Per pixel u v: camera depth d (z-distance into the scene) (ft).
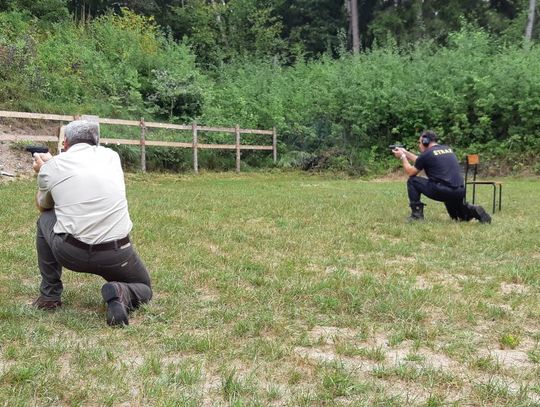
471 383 8.27
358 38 114.11
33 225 22.09
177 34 113.60
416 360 9.19
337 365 8.79
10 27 67.46
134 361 8.96
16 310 11.42
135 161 54.95
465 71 69.77
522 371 8.79
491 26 110.93
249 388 7.84
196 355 9.34
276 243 19.77
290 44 121.19
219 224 23.91
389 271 15.80
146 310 11.59
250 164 68.49
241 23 114.93
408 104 69.82
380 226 23.93
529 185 52.34
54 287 11.85
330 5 125.90
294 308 12.04
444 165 25.22
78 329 10.49
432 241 20.85
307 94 74.28
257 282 14.17
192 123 60.13
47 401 7.43
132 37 76.02
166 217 25.02
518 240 20.71
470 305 12.30
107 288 10.75
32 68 55.62
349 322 11.16
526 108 65.36
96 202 10.94
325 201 33.47
